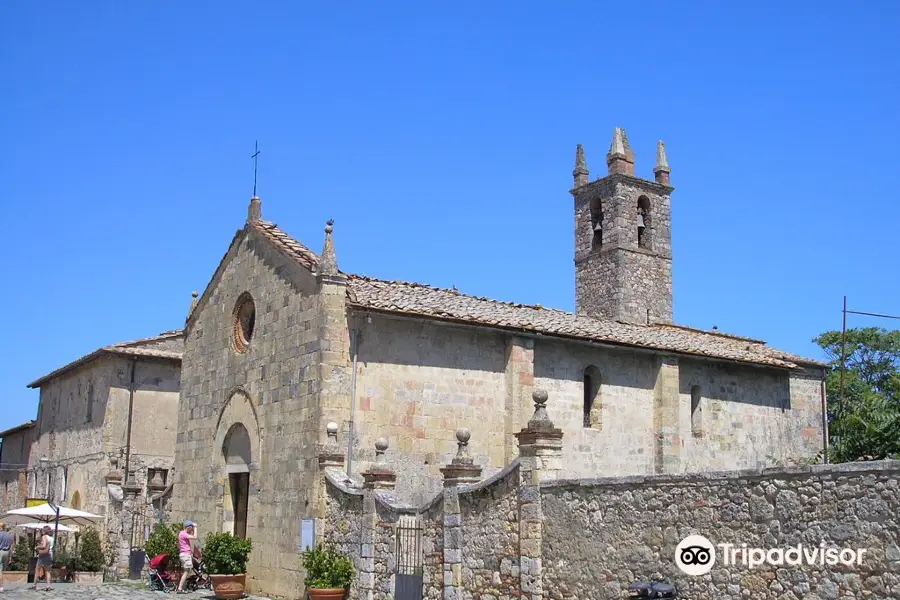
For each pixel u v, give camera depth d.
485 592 18.41
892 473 12.23
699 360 31.16
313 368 24.44
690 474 14.98
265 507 25.95
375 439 24.48
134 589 28.62
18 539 47.44
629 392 29.59
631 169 49.00
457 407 25.92
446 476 19.77
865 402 22.84
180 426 32.25
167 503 32.38
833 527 12.84
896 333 53.56
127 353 39.56
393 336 25.33
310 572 22.28
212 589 27.78
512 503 18.14
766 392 33.41
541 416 18.06
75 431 43.28
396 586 20.47
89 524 38.19
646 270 47.91
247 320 29.38
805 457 33.22
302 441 24.53
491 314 27.55
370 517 21.56
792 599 13.20
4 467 55.50
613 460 28.67
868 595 12.31
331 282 24.58
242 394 28.17
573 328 28.70
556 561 17.08
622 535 15.93
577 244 49.81
